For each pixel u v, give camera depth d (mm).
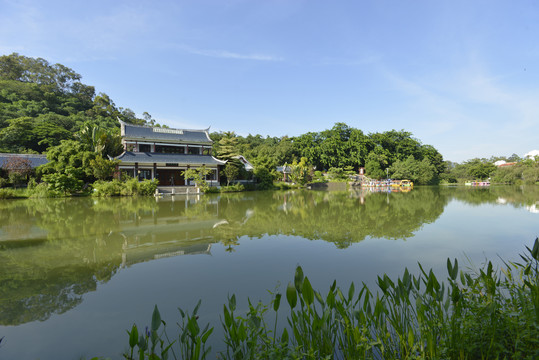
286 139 76438
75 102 75875
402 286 2793
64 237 9562
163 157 34031
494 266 6266
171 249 7996
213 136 68375
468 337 2693
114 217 13977
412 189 43656
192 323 2479
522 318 2727
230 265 6539
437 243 8430
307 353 2506
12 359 3279
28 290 5234
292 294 2625
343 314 2715
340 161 68875
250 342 2660
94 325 4012
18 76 80188
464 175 75375
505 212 15227
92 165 27797
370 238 9172
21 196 24719
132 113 90625
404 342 2754
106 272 6160
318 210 16797
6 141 40469
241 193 33062
